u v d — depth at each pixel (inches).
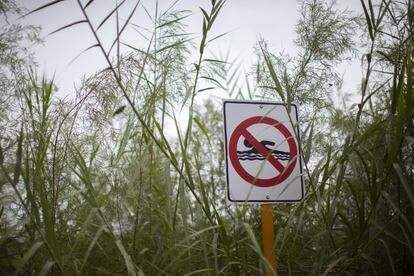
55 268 79.2
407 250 89.5
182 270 83.6
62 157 85.7
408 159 93.5
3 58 92.0
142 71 86.7
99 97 88.4
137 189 90.0
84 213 90.7
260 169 75.1
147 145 85.0
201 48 89.9
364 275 87.0
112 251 90.0
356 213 95.1
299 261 90.8
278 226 96.0
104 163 104.7
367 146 97.9
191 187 78.2
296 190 82.0
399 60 94.3
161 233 90.9
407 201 89.9
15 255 83.4
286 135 85.1
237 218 96.7
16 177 66.7
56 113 88.0
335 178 93.2
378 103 109.7
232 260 84.4
